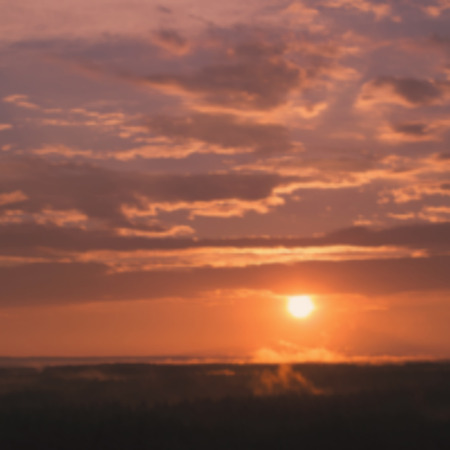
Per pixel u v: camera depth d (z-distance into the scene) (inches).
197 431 1359.5
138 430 1362.0
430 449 1235.2
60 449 1258.0
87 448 1251.8
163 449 1266.0
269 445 1274.6
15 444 1258.6
